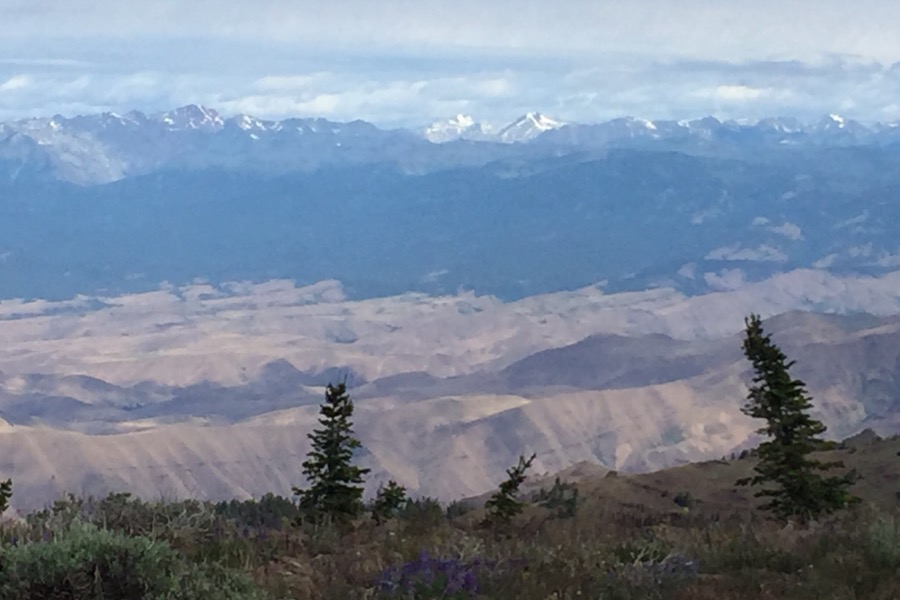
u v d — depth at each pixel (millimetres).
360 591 11859
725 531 16531
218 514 17312
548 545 15016
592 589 11930
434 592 11719
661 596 11781
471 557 13211
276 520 18141
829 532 14648
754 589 11836
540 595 11727
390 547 14797
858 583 11766
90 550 10539
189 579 10828
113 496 16234
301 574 12703
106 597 10273
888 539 12969
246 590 11266
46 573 10289
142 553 10688
